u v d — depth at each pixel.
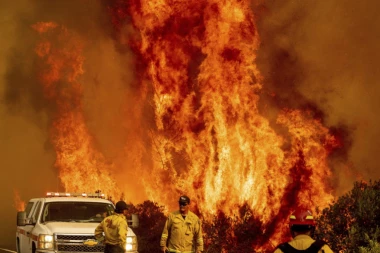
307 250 5.54
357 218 11.61
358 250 11.14
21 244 14.72
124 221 11.06
